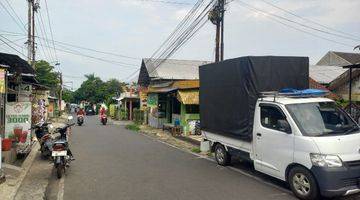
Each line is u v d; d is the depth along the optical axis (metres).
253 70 9.36
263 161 8.80
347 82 19.17
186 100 21.02
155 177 9.62
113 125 34.09
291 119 7.89
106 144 17.22
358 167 7.10
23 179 9.26
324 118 8.02
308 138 7.34
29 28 25.27
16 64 12.63
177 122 23.19
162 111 28.45
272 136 8.40
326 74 32.81
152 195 7.82
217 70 11.24
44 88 22.62
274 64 9.56
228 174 10.01
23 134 12.55
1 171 8.52
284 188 8.41
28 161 11.63
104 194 7.93
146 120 33.44
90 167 11.08
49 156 12.38
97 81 81.00
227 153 11.12
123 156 13.37
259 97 9.28
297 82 9.83
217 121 11.26
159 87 29.80
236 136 10.11
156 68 37.34
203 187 8.51
